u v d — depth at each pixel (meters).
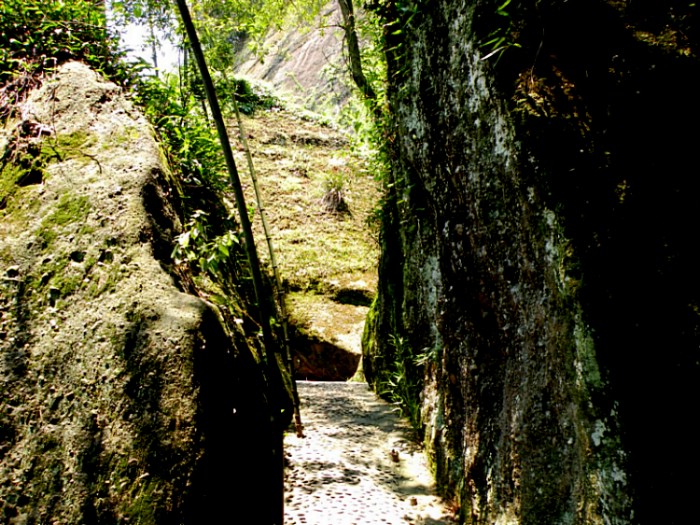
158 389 1.67
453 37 2.18
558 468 1.63
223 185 3.84
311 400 5.04
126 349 1.74
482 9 1.92
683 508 1.20
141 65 3.26
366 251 9.41
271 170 10.84
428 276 3.28
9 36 2.84
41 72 2.65
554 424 1.66
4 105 2.55
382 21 3.51
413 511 2.76
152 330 1.76
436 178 2.60
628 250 1.34
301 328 7.60
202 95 4.85
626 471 1.29
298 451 3.59
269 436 2.19
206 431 1.65
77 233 2.01
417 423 3.88
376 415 4.54
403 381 4.36
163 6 3.83
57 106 2.44
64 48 2.87
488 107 1.88
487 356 2.28
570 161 1.49
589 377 1.39
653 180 1.33
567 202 1.48
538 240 1.64
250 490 1.91
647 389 1.28
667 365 1.25
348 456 3.54
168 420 1.62
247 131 11.64
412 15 2.58
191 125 3.61
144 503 1.52
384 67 4.54
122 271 1.90
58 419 1.69
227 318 2.31
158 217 2.12
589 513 1.41
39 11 2.93
